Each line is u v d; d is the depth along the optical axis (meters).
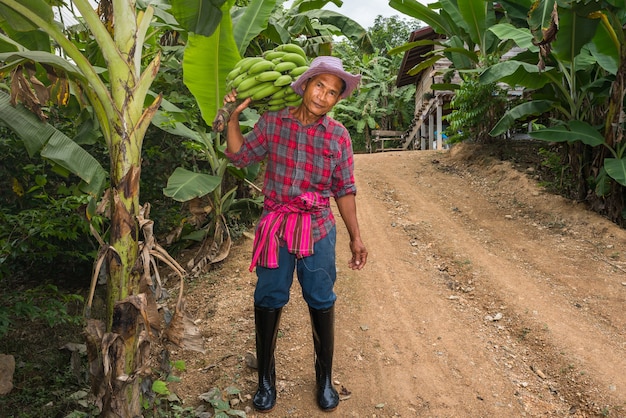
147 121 2.12
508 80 6.14
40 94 2.51
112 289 2.09
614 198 5.56
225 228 4.79
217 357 3.02
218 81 3.56
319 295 2.27
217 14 2.61
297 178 2.15
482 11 8.42
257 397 2.44
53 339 3.38
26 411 2.52
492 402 2.55
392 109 24.73
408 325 3.35
